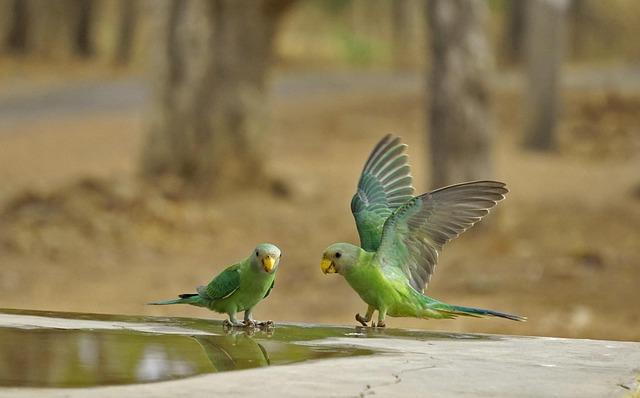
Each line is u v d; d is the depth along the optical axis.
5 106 36.62
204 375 4.08
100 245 17.19
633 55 60.81
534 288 14.55
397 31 58.34
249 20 20.27
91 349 4.66
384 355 4.62
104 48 56.84
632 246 17.44
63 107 36.69
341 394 3.77
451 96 18.20
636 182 23.55
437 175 18.41
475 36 18.22
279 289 14.99
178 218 18.55
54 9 53.69
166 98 20.41
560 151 29.55
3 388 3.80
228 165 20.42
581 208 20.97
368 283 5.41
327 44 57.84
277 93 40.56
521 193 22.77
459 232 5.32
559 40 29.16
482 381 4.06
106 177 20.05
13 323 5.52
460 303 13.72
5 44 51.62
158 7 20.39
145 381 3.95
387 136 5.86
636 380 4.16
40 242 16.97
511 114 36.16
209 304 5.66
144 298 14.43
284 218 19.62
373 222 5.69
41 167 25.31
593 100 35.50
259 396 3.71
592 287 14.55
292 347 4.81
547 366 4.42
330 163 26.94
